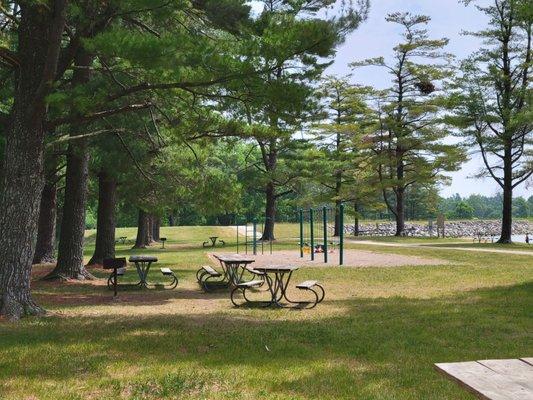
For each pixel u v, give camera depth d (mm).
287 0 11414
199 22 13758
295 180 42594
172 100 13266
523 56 36125
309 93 9812
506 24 35125
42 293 14273
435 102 44406
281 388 5629
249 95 10266
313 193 51406
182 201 20438
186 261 25844
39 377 6051
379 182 46438
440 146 44781
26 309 10398
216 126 13727
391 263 22141
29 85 10500
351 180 49312
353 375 6121
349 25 8844
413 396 5312
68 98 9578
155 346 7590
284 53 8992
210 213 18656
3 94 13336
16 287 10383
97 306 12062
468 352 7238
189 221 89000
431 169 45438
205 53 8891
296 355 7117
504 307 11156
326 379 5945
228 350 7383
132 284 15984
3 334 8453
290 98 9727
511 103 36031
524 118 31953
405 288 14781
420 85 36656
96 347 7484
